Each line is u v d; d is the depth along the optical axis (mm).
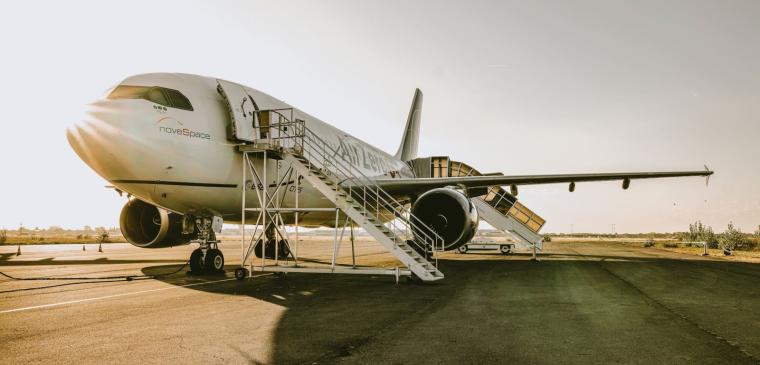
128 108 8781
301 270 9977
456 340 4852
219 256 11836
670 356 4270
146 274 12070
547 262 17688
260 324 5672
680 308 6883
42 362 4070
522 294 8375
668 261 18234
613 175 13953
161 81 9672
